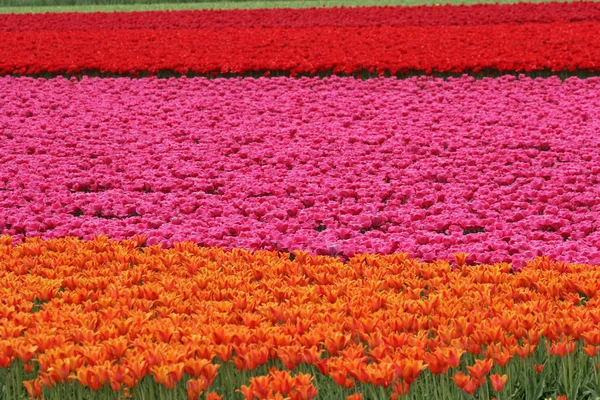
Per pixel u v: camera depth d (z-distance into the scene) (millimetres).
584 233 9844
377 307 6777
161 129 15328
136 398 5727
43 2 39625
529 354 5938
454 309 6301
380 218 10344
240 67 18969
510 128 14461
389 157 13266
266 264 8297
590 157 12688
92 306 7008
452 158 13031
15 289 7418
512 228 10078
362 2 34500
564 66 17781
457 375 5414
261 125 15398
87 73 20156
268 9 31062
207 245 9516
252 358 5660
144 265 8094
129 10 35688
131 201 11461
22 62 19828
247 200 11438
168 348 5793
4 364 5789
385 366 5309
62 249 8930
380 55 19328
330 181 12047
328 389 5816
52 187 12242
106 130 15344
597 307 6391
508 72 18438
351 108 16297
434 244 9133
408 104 16375
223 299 7207
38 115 16578
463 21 26438
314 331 6020
